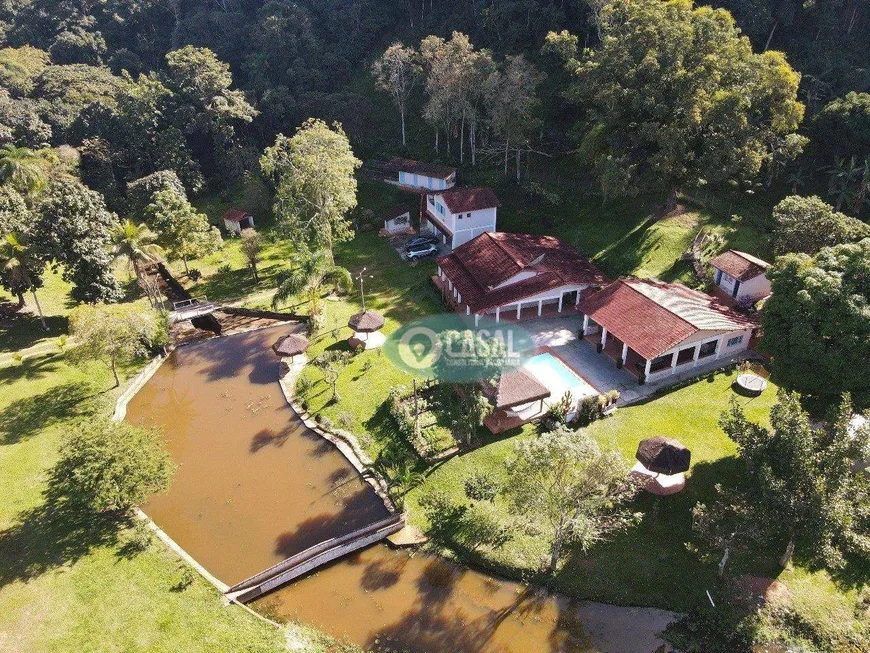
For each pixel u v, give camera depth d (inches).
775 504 968.9
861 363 1127.6
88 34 3976.4
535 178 2716.5
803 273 1223.5
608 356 1750.7
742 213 2276.1
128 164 3240.7
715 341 1662.2
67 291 2256.4
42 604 1048.8
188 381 1787.6
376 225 2755.9
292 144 2220.7
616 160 2122.3
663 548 1132.5
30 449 1448.1
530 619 1043.3
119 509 1256.8
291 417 1595.7
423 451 1384.1
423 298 2144.4
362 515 1270.9
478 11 3526.1
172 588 1091.3
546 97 3006.9
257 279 2393.0
